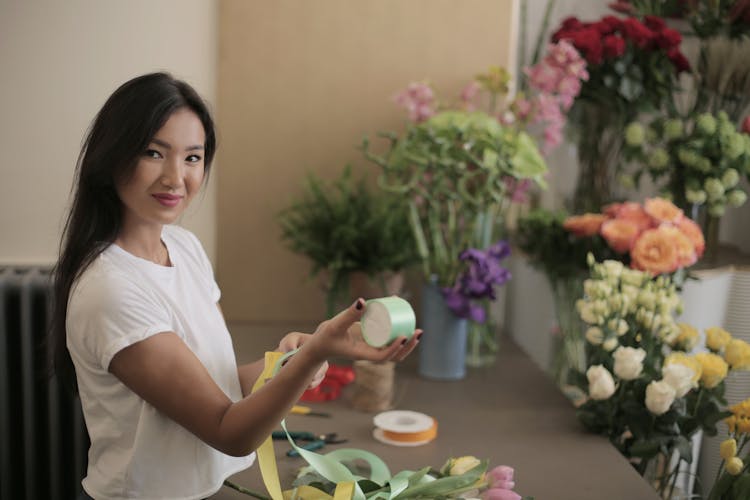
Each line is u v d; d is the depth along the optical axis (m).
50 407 1.63
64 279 0.96
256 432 0.83
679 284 1.65
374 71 1.92
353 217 1.74
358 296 1.76
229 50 1.91
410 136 1.71
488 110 1.93
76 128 1.76
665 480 1.47
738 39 1.75
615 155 1.92
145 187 0.92
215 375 1.01
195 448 0.95
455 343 1.63
